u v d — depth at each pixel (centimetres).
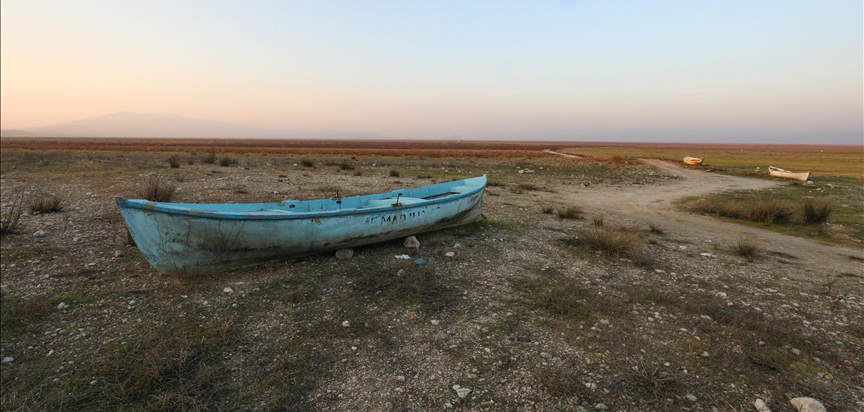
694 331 577
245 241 741
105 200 1384
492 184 2295
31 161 2772
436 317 608
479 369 477
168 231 678
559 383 450
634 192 2205
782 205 1502
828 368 491
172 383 445
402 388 443
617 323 597
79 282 691
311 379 457
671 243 1104
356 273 777
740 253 992
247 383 448
